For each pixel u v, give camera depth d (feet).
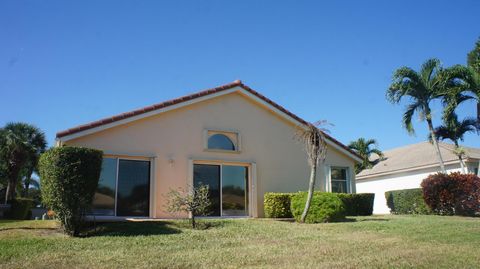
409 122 80.79
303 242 34.99
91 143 49.21
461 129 84.69
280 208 56.75
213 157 56.59
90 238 35.14
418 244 34.06
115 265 25.94
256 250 31.24
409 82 79.15
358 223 47.85
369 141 128.47
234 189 57.93
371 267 25.46
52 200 36.14
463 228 43.80
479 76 74.54
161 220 47.21
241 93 60.75
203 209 45.34
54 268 25.18
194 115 56.49
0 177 119.44
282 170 61.77
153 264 26.30
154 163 52.11
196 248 32.07
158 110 53.21
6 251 29.55
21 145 103.04
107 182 49.29
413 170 99.81
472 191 65.87
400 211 77.51
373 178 110.93
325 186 64.85
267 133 61.87
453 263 26.63
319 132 51.37
